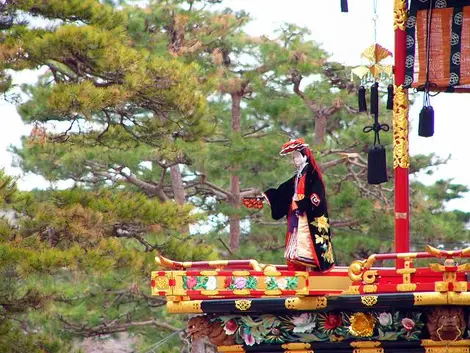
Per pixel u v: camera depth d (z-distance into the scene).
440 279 36.81
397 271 36.31
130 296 75.88
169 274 37.22
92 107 60.59
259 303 37.12
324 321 37.69
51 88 62.00
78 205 61.59
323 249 36.94
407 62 40.59
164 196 81.50
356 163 81.56
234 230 84.75
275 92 86.50
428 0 40.44
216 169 80.19
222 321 38.19
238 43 83.94
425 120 39.75
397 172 40.53
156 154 73.12
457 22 40.19
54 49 60.50
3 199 60.06
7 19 63.31
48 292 61.94
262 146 79.62
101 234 61.81
